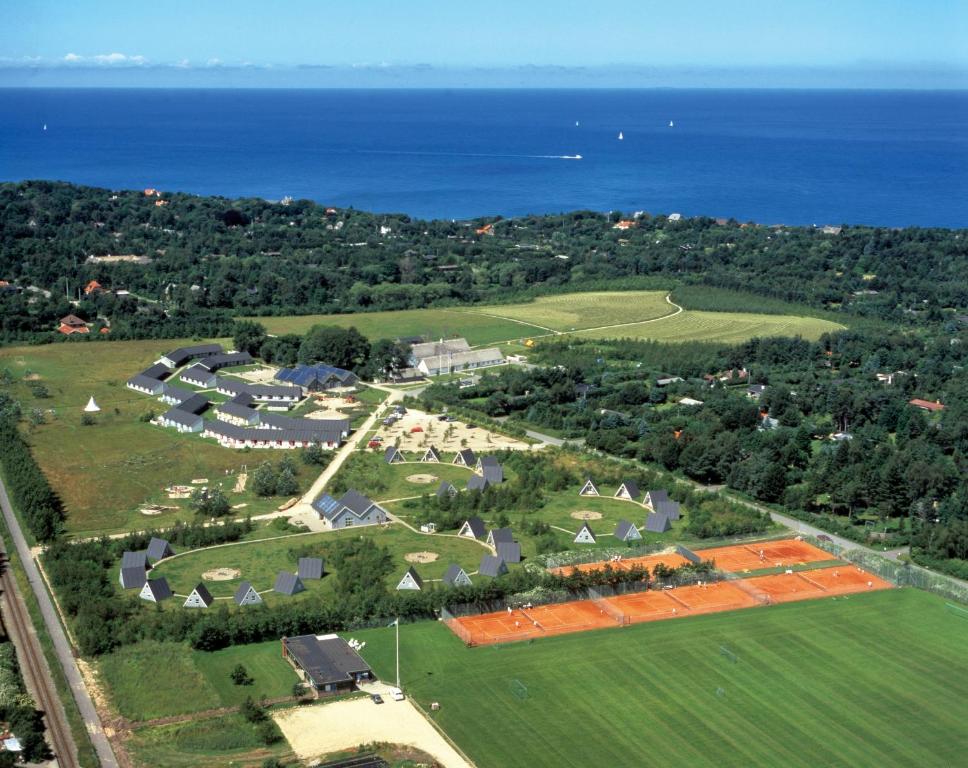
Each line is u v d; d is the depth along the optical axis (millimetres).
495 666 159000
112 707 145375
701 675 157250
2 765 130750
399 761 134125
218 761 133375
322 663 154875
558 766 134000
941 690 154375
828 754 137625
